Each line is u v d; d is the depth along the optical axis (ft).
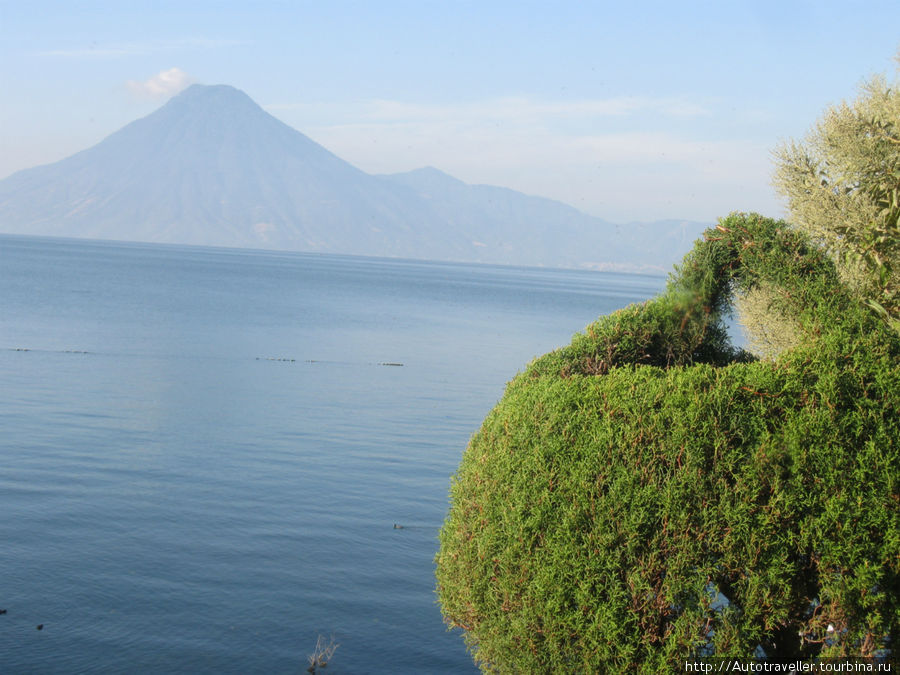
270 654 28.66
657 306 18.67
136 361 112.47
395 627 31.50
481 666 16.24
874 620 12.32
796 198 30.68
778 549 12.66
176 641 29.19
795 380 13.33
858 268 21.48
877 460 12.67
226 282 416.67
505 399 16.79
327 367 118.21
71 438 60.64
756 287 17.75
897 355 13.78
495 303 368.07
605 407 13.91
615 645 12.93
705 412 13.25
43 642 28.48
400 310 279.28
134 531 40.78
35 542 38.34
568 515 13.48
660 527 13.01
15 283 292.61
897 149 27.66
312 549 39.70
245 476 52.65
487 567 14.55
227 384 94.73
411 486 52.60
